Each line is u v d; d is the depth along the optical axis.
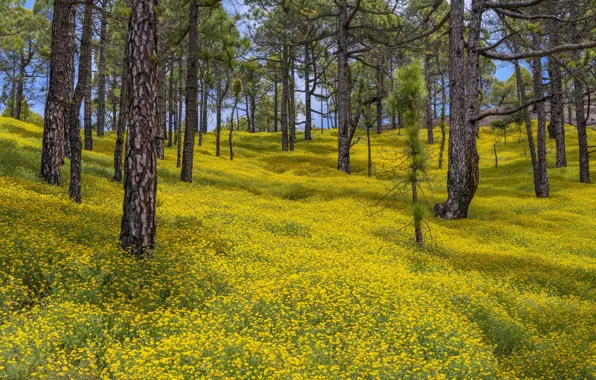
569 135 57.69
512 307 10.43
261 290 8.65
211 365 5.88
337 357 6.73
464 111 23.02
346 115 39.22
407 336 7.80
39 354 5.67
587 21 22.81
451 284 11.05
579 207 26.91
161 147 35.38
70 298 7.51
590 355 7.89
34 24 42.59
